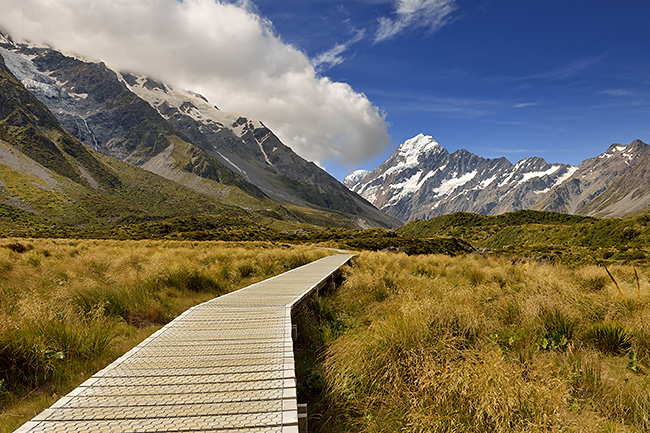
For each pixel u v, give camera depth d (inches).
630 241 2202.3
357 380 171.3
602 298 299.3
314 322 294.5
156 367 147.8
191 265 456.8
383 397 159.2
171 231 3848.4
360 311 333.7
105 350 207.0
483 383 137.2
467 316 218.7
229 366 149.0
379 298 364.8
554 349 214.8
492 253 1508.4
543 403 131.0
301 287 359.9
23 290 279.1
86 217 6983.3
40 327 193.8
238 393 124.6
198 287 406.6
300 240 3179.1
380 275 439.5
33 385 167.6
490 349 193.3
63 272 405.4
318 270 550.3
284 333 197.5
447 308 225.3
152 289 353.1
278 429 103.0
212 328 207.0
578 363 189.3
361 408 158.1
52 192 7539.4
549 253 1362.0
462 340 193.6
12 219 5629.9
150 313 289.6
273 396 122.8
